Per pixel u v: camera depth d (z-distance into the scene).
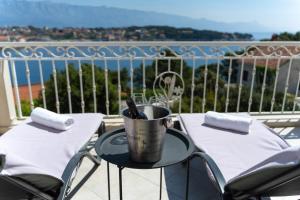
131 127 1.16
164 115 1.25
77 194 1.90
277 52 2.90
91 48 2.68
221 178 1.34
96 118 2.29
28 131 1.99
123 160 1.26
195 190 1.96
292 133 2.92
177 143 1.46
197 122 2.23
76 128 2.07
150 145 1.18
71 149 1.75
